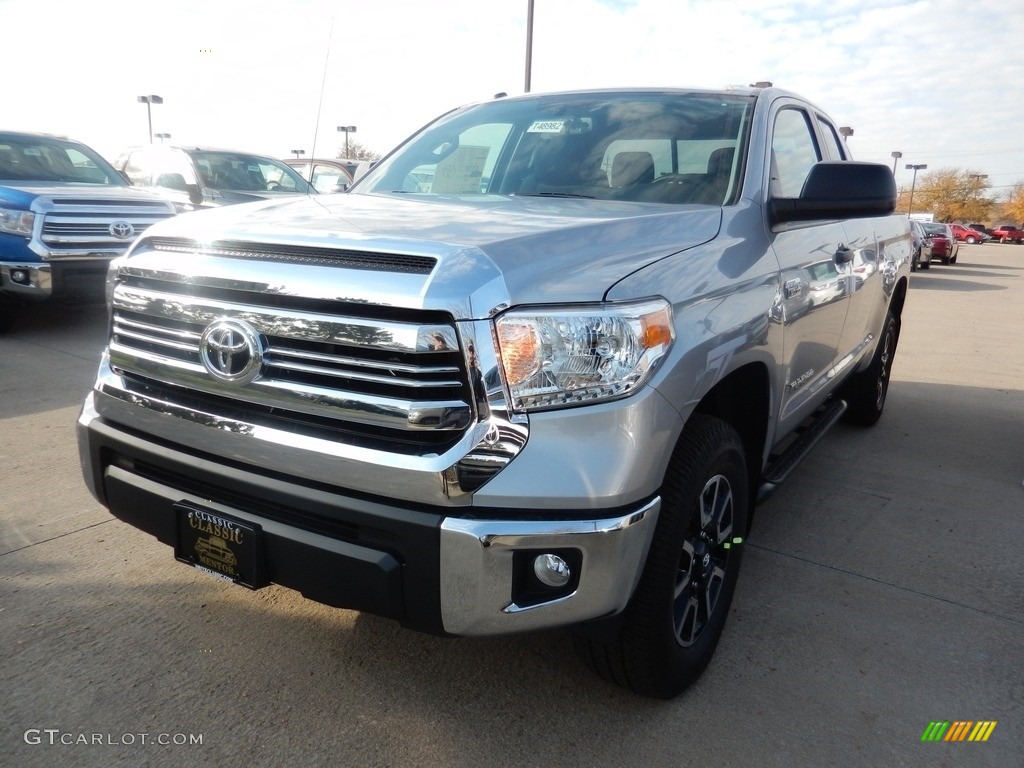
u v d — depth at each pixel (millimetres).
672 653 2381
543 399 1924
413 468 1934
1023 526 4004
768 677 2682
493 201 2873
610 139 3311
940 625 3045
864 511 4148
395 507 1988
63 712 2365
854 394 5367
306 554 2102
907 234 5527
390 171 3678
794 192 3492
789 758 2307
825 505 4215
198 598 3014
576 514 1962
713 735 2393
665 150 3176
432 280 1904
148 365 2359
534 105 3697
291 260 2094
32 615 2848
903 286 5527
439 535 1938
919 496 4383
